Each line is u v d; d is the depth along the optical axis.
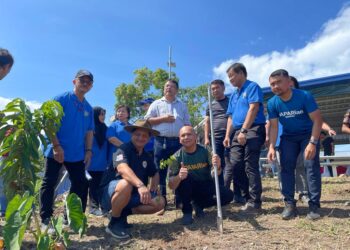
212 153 4.36
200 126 7.55
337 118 15.77
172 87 5.48
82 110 4.43
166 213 5.16
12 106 3.38
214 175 4.27
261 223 4.21
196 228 4.15
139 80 21.44
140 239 3.88
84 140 4.55
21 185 3.42
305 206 5.04
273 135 4.54
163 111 5.46
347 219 4.19
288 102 4.39
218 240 3.69
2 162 3.37
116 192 3.88
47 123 3.60
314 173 4.25
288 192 4.43
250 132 4.71
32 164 3.50
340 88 10.83
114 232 3.92
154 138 5.94
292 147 4.48
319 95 11.29
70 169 4.35
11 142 3.37
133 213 4.27
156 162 5.36
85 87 4.36
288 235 3.74
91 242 3.85
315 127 4.21
